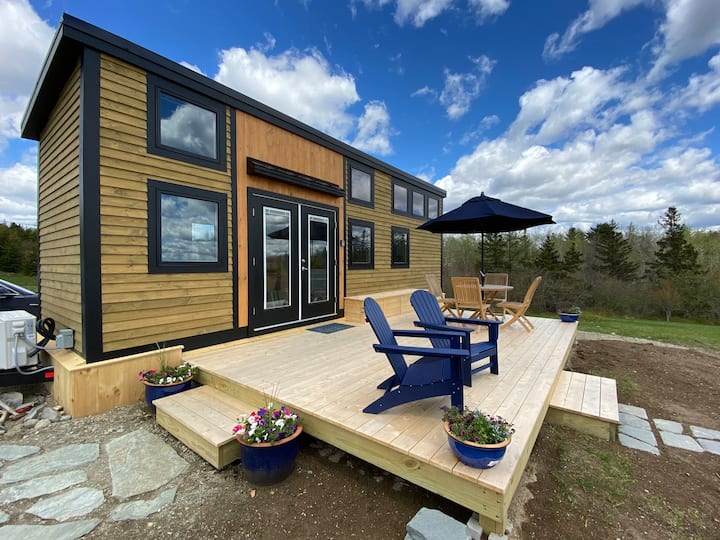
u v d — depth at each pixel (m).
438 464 1.75
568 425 2.93
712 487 2.21
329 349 4.12
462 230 6.52
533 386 2.85
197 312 4.05
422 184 9.28
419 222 9.25
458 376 2.05
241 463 2.41
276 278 5.04
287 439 2.13
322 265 5.93
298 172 5.37
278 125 5.00
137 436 2.79
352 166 6.72
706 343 6.59
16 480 2.22
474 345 3.08
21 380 3.34
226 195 4.33
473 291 5.01
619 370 4.76
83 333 3.25
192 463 2.41
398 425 2.18
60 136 3.90
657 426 3.08
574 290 14.61
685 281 13.65
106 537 1.76
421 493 2.11
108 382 3.27
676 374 4.59
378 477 2.26
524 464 1.96
